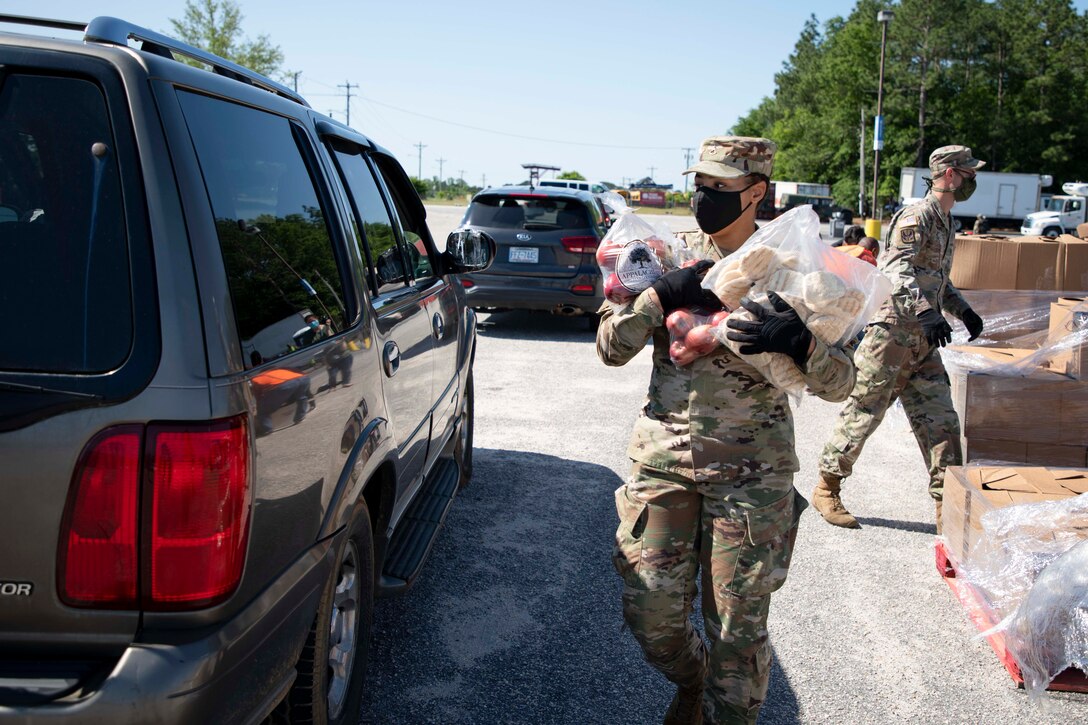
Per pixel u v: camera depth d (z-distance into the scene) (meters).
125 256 1.77
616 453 6.11
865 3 73.00
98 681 1.68
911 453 6.43
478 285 10.33
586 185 34.91
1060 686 3.22
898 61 65.94
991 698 3.24
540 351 9.87
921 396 4.63
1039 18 71.31
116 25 2.10
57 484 1.70
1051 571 3.16
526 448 6.16
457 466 4.42
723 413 2.40
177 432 1.71
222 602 1.79
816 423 7.30
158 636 1.73
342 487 2.36
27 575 1.72
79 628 1.73
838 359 2.38
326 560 2.27
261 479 1.90
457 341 4.45
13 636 1.74
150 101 1.86
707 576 2.46
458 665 3.33
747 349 2.25
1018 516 3.53
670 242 2.61
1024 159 68.19
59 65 1.83
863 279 2.37
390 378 2.95
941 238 4.58
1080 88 68.38
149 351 1.74
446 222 34.22
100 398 1.70
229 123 2.19
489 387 8.04
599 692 3.19
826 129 68.62
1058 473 4.02
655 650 2.54
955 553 3.93
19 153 1.80
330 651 2.57
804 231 2.35
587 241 10.22
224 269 1.90
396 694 3.12
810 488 5.55
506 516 4.86
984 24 66.44
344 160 3.20
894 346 4.56
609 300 2.56
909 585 4.18
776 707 3.15
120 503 1.71
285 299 2.20
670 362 2.52
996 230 47.03
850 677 3.37
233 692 1.82
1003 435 4.86
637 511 2.52
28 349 1.73
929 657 3.53
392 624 3.62
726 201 2.48
